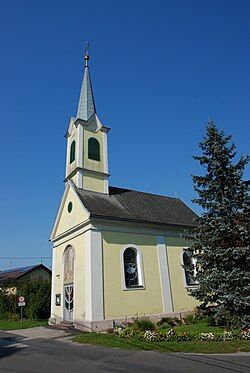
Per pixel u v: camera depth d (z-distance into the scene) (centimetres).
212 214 1636
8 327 2262
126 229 2130
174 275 2244
